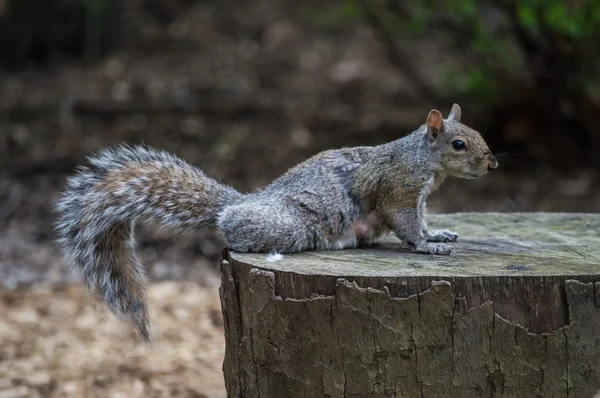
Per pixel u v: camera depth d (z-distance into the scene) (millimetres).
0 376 10727
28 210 16750
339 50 26328
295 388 6977
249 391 7195
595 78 17750
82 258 8062
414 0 18500
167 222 7930
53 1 25422
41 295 13406
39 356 11398
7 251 14945
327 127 20953
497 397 6797
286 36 27203
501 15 18750
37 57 25703
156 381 10836
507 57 18000
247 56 25828
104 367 11188
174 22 28359
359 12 20344
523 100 18594
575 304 6684
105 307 12977
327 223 7848
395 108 21953
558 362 6734
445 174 8062
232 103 22453
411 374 6785
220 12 28938
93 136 20203
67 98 22297
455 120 8695
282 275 6922
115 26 26312
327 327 6820
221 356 11672
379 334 6758
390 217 7898
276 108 22250
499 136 19094
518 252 7734
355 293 6734
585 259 7367
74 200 8062
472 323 6715
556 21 16172
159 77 24094
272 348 7004
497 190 17797
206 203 7922
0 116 21297
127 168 8031
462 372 6766
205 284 14156
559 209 16688
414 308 6707
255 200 7867
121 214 7902
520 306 6723
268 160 19094
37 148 19516
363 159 8031
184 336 12242
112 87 23281
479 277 6715
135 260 8305
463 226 9125
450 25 18438
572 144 18656
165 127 20766
